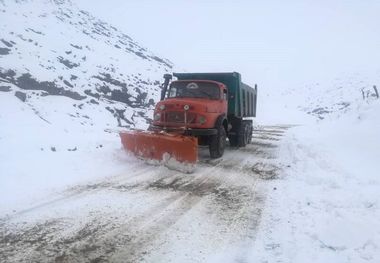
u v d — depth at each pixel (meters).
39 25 22.45
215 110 9.16
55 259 3.56
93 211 4.94
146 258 3.65
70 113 13.16
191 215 4.94
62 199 5.38
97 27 32.81
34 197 5.39
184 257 3.69
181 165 7.58
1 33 17.33
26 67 14.37
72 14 31.92
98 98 16.02
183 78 11.56
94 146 9.50
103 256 3.67
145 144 8.04
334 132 12.41
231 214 5.02
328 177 6.60
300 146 11.19
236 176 7.44
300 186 6.47
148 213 4.96
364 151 8.45
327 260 3.55
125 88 18.39
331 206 5.09
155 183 6.57
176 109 8.74
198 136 9.16
